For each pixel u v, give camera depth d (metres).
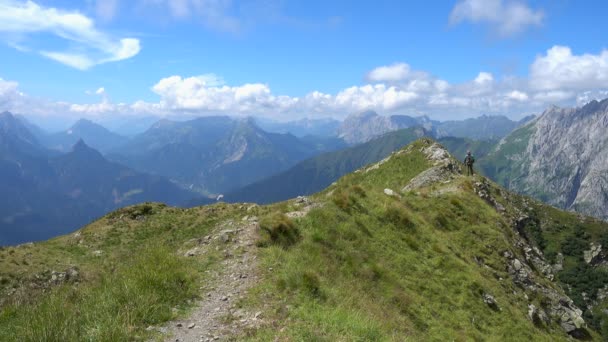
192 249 20.77
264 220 21.97
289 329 12.01
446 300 21.64
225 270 17.34
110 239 47.62
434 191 44.69
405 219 28.22
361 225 25.20
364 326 12.90
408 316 18.33
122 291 13.80
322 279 16.94
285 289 15.26
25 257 39.97
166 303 13.73
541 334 23.97
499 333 21.17
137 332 11.66
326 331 12.12
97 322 11.83
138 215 56.09
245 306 13.86
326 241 21.45
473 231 35.16
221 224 26.25
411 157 72.50
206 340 11.43
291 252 19.33
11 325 12.66
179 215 55.44
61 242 48.12
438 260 25.14
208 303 14.30
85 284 16.19
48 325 11.41
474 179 53.94
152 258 17.27
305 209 25.78
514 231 44.66
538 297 30.94
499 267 31.34
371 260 21.62
